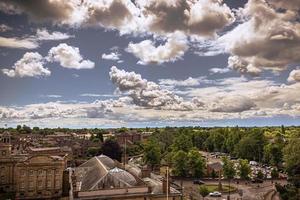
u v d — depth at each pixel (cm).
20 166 12519
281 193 12644
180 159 17162
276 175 17362
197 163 17100
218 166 17888
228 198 12444
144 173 10356
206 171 17638
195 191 14050
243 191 14275
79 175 10812
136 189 8219
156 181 9619
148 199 8225
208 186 15275
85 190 7919
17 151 17575
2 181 13600
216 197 13088
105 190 8012
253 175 18175
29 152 15650
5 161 13650
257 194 13600
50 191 12712
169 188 8681
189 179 16938
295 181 13375
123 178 8431
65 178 13062
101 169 9269
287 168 15438
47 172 12744
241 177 16912
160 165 19650
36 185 12612
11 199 12369
